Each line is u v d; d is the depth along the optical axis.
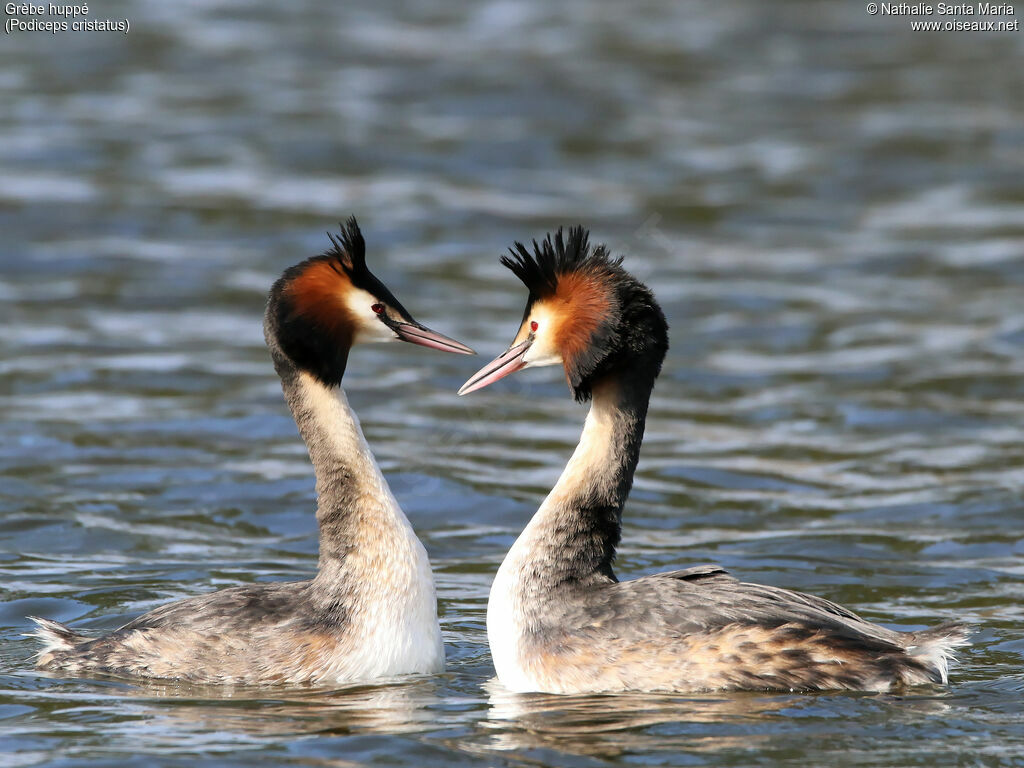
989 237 27.52
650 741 8.43
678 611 9.65
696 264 26.12
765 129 35.56
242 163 31.09
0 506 14.68
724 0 49.72
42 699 9.49
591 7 48.22
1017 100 38.06
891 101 38.16
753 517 14.88
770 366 20.64
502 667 10.09
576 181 31.19
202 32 42.50
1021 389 19.30
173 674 10.02
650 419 18.50
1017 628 11.27
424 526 14.72
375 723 8.95
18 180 29.20
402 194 29.55
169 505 14.96
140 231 26.70
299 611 10.26
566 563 10.14
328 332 10.73
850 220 29.06
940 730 8.52
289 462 16.44
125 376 19.45
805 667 9.26
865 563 13.28
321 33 43.09
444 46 42.38
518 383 20.34
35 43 40.19
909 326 22.41
